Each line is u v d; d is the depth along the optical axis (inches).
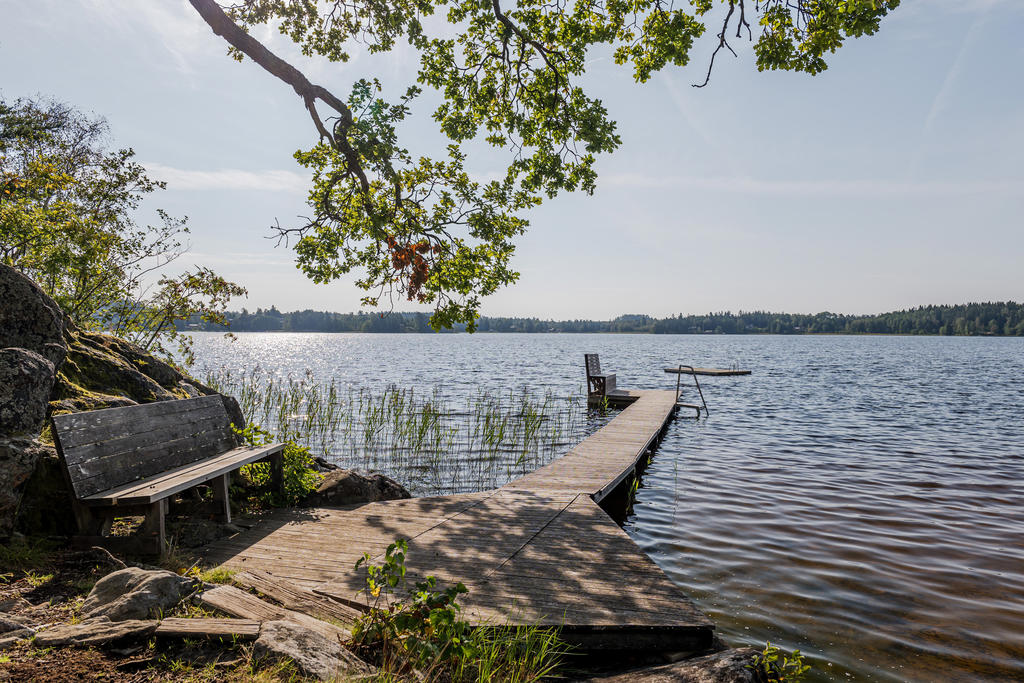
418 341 7332.7
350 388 1196.5
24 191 477.7
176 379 397.1
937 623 215.8
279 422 709.3
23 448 207.5
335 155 475.5
